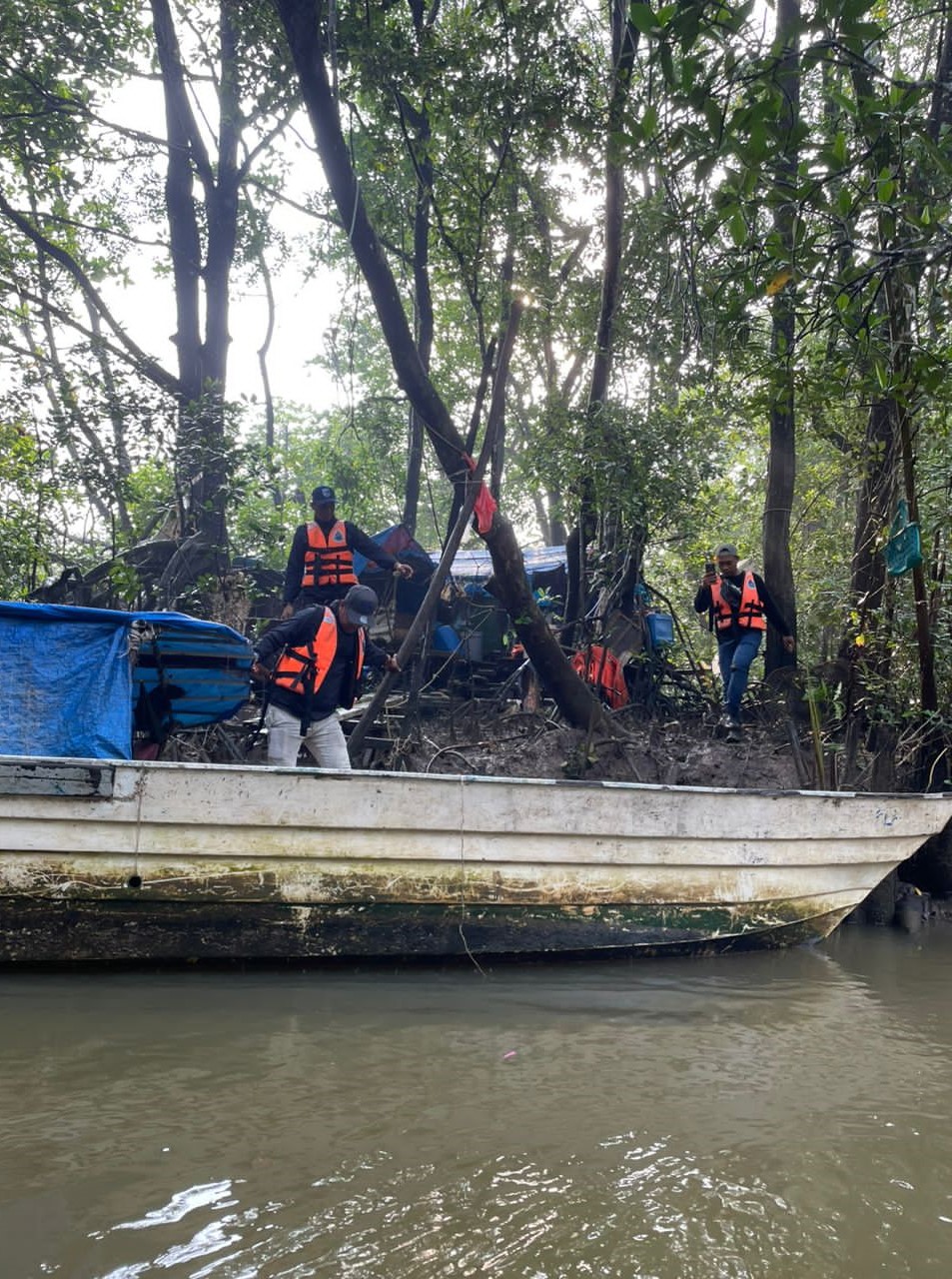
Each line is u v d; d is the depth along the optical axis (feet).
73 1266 8.00
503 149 27.81
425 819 17.78
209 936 16.98
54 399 35.63
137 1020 14.23
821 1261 8.48
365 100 32.17
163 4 42.70
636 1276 8.14
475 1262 8.26
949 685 26.07
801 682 28.09
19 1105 10.97
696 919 19.90
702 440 33.17
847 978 18.75
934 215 14.38
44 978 16.15
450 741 28.78
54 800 16.02
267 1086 11.85
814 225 16.99
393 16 33.68
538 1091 12.08
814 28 11.03
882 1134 11.12
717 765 27.22
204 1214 8.86
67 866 16.24
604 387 33.55
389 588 35.88
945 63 25.90
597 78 28.45
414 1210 9.05
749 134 11.64
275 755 19.76
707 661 39.58
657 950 19.67
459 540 26.30
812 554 36.47
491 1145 10.46
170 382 42.60
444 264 34.22
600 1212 9.14
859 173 15.17
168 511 40.04
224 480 36.55
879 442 27.37
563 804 18.56
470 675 33.83
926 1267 8.43
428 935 18.10
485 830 18.12
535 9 26.35
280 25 34.24
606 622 32.50
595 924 19.10
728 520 46.06
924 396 16.20
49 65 43.21
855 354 15.81
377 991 16.39
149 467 42.83
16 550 33.65
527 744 27.55
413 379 26.66
